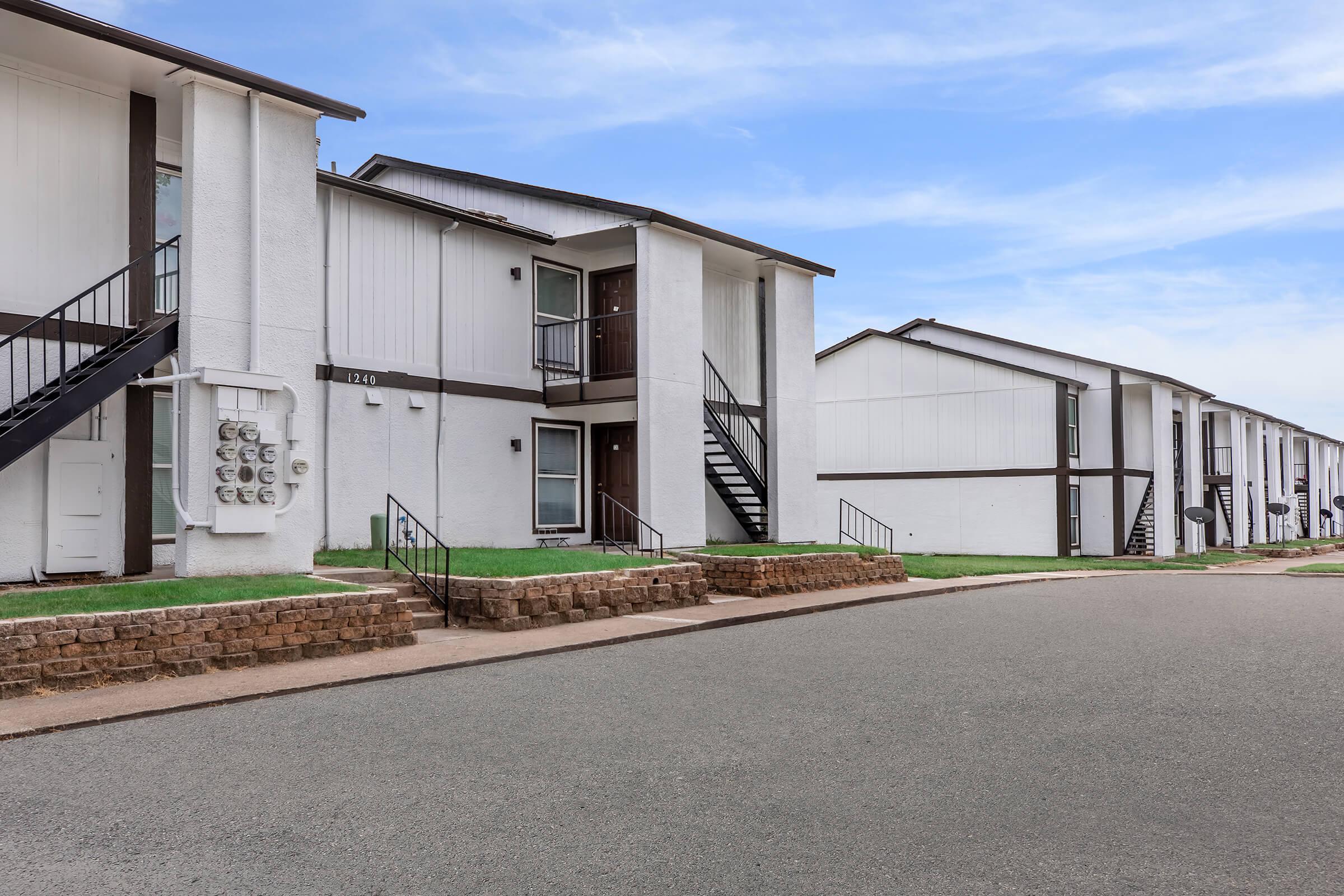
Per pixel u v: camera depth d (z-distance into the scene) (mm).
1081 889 4254
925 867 4504
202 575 11430
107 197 12570
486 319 17953
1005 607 15375
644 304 17578
